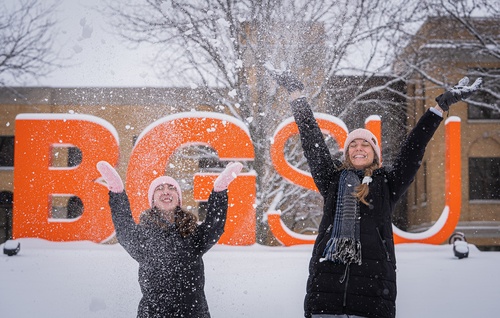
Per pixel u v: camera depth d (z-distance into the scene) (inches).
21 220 383.2
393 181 119.5
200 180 387.9
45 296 207.9
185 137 391.9
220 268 273.1
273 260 302.4
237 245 381.7
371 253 111.9
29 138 390.0
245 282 236.5
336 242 112.3
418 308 195.5
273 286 229.0
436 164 904.3
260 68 616.1
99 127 392.2
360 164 126.0
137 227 131.7
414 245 380.2
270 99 629.0
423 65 806.5
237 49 614.2
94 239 382.9
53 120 391.5
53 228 382.9
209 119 393.4
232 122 394.0
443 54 799.7
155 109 859.4
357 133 128.0
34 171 387.2
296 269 270.1
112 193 131.6
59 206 930.7
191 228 133.0
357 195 115.5
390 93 880.9
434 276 253.6
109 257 305.3
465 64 856.9
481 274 258.4
